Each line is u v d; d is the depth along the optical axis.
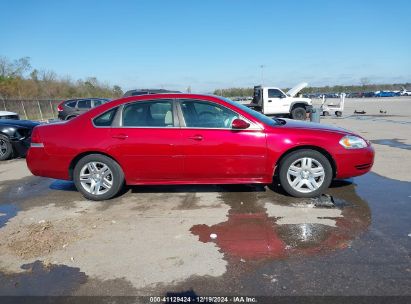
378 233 3.56
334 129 4.89
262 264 3.02
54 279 2.88
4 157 8.77
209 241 3.51
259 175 4.73
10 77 47.47
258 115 5.01
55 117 33.56
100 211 4.48
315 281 2.72
